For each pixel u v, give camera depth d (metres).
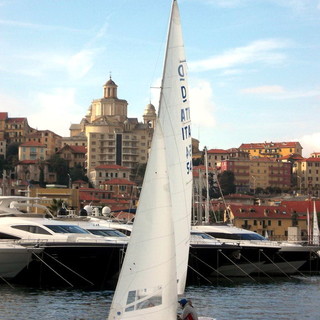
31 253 57.50
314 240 105.12
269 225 188.38
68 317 43.53
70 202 172.38
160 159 25.39
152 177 25.28
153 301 25.00
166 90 29.53
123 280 24.83
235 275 74.50
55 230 62.91
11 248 56.84
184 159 30.03
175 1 29.41
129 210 96.31
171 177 29.55
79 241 61.22
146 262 24.98
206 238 74.62
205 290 60.62
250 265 74.88
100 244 59.66
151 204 25.17
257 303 52.22
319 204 197.12
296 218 189.75
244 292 59.62
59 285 59.91
